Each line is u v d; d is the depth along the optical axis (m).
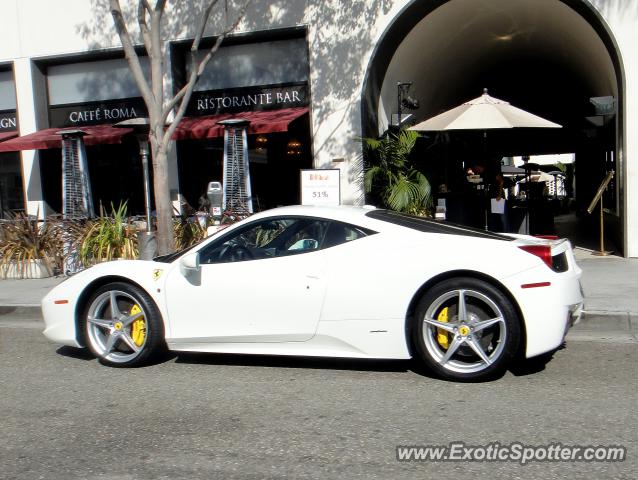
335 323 5.85
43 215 15.72
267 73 14.37
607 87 15.00
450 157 19.81
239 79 14.55
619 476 3.91
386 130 14.46
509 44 17.55
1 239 12.81
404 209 12.43
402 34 13.70
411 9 13.22
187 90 10.30
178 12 14.39
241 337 6.12
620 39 12.06
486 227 14.38
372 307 5.75
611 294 8.90
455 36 15.62
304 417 5.04
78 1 15.02
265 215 6.32
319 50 13.70
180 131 13.45
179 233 12.45
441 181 18.33
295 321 5.95
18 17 15.41
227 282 6.13
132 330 6.54
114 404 5.50
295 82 14.21
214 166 14.80
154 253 11.60
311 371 6.27
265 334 6.05
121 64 15.27
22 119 15.60
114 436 4.78
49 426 5.02
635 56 12.00
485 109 11.22
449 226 6.18
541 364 6.30
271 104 14.38
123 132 14.05
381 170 12.78
